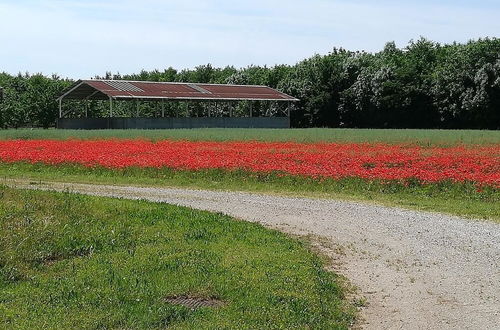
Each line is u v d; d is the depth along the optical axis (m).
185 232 13.88
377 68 96.69
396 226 16.08
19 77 93.69
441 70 87.88
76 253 12.02
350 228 15.88
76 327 8.02
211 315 8.60
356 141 43.81
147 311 8.61
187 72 122.12
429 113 91.12
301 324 8.47
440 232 15.26
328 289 10.22
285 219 17.17
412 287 10.73
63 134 54.00
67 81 90.50
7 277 10.23
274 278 10.43
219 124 79.81
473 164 25.61
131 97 70.62
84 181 25.83
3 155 31.31
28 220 13.29
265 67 117.38
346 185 23.17
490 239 14.44
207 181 25.44
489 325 8.82
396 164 27.12
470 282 11.00
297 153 31.53
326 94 98.00
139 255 11.75
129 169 27.59
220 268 10.92
